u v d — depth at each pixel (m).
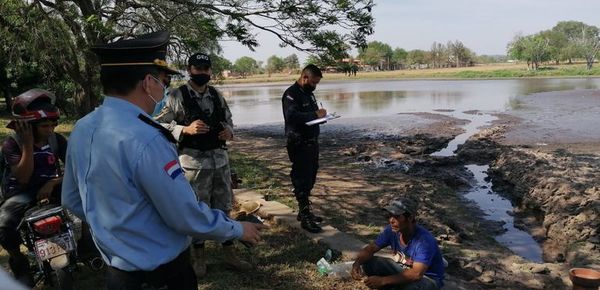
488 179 10.48
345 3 7.84
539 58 88.06
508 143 14.71
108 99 2.17
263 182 8.85
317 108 5.78
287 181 8.98
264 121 23.38
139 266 2.10
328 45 8.21
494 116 22.47
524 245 6.80
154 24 9.35
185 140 4.34
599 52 90.94
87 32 8.88
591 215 6.91
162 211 2.06
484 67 114.56
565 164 10.25
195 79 4.34
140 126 2.07
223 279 4.60
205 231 2.15
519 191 9.02
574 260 5.94
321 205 7.58
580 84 48.22
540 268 5.54
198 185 4.36
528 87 45.78
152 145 2.04
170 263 2.21
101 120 2.11
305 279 4.68
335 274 4.68
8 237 4.07
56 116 4.09
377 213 7.22
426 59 133.50
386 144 14.26
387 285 4.04
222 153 4.52
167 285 2.25
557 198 7.76
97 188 2.07
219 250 5.30
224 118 4.51
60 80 14.65
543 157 11.09
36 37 9.41
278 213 6.43
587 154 12.27
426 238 4.07
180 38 8.69
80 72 11.48
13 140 4.08
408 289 3.98
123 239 2.09
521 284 5.07
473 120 21.23
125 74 2.14
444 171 10.88
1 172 4.16
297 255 5.23
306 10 7.99
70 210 2.40
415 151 13.11
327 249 5.36
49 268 4.06
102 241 2.11
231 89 62.69
